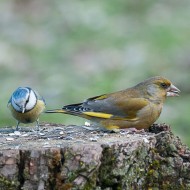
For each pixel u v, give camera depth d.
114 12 23.50
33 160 7.89
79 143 8.17
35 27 22.77
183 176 8.62
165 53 20.20
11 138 8.70
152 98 9.87
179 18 22.83
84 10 23.42
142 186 8.41
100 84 17.81
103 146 8.06
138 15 23.28
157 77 10.05
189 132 15.13
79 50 20.80
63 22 22.84
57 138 8.62
